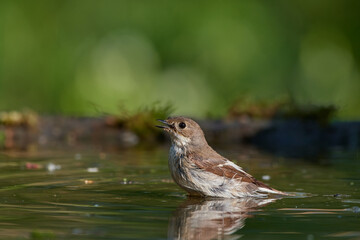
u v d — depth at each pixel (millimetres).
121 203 8102
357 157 13062
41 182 9617
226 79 21359
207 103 21094
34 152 13531
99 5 21391
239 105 17094
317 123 16078
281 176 10508
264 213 7551
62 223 6871
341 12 22531
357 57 22469
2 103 20406
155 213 7488
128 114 16516
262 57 21609
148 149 14438
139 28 21312
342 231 6629
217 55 21266
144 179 10117
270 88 21500
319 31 22438
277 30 21938
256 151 14188
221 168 9055
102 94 20562
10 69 20719
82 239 6203
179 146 9367
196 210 7730
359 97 22344
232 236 6410
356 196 8703
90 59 20938
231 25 21391
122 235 6371
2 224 6805
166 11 21328
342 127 15977
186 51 21281
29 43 20891
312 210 7734
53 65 20922
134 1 21359
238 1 21703
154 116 16391
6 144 15031
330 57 22250
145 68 20984
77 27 21234
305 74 22078
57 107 20734
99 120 16516
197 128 9547
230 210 7742
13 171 10742
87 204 7973
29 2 21031
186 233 6488
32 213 7375
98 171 10875
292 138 15805
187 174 8969
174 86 21016
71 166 11445
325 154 13688
